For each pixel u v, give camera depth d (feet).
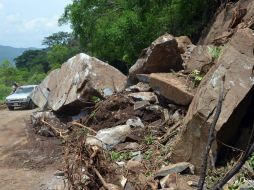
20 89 90.94
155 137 32.17
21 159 39.34
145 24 64.64
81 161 23.98
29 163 38.01
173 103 34.45
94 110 41.06
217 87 26.07
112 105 38.93
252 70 26.48
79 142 25.81
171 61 39.42
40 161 38.17
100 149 24.26
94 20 70.90
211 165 24.70
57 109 47.16
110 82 45.91
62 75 50.62
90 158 23.66
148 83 39.50
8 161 39.24
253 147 8.41
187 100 32.71
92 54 74.54
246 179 21.93
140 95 37.78
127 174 25.48
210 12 59.00
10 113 77.30
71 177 24.00
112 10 71.10
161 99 35.78
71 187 25.39
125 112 37.19
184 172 25.09
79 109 46.50
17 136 47.96
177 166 25.12
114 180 23.90
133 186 23.81
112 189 22.50
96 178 23.68
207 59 34.86
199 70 34.58
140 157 29.37
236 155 25.63
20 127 52.39
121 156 30.12
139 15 64.59
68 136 37.68
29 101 84.38
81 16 71.26
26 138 46.32
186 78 34.99
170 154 27.55
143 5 64.64
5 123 56.44
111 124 37.11
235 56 27.14
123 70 84.17
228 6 45.29
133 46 65.21
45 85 53.67
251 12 38.60
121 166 26.91
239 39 27.89
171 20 63.57
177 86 33.58
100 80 45.70
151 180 24.06
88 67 46.44
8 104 85.20
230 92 25.70
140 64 41.27
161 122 34.30
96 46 70.44
